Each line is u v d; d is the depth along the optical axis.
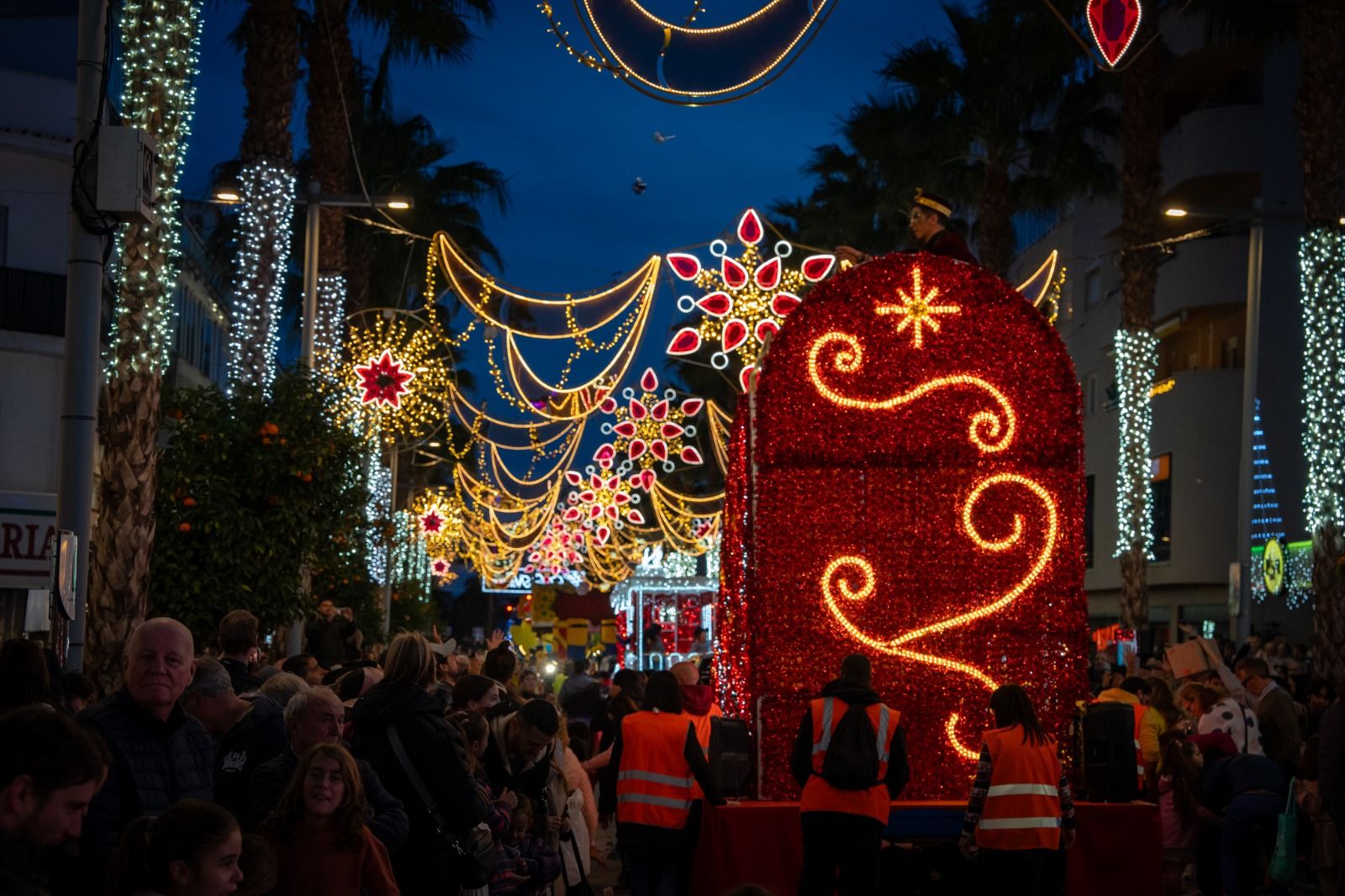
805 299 10.66
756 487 10.60
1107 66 10.68
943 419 10.59
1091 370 44.91
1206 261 36.03
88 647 13.08
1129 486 26.64
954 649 10.52
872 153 28.39
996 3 26.09
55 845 4.41
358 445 17.12
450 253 21.86
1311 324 22.22
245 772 6.74
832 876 8.91
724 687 13.73
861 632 10.50
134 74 13.46
